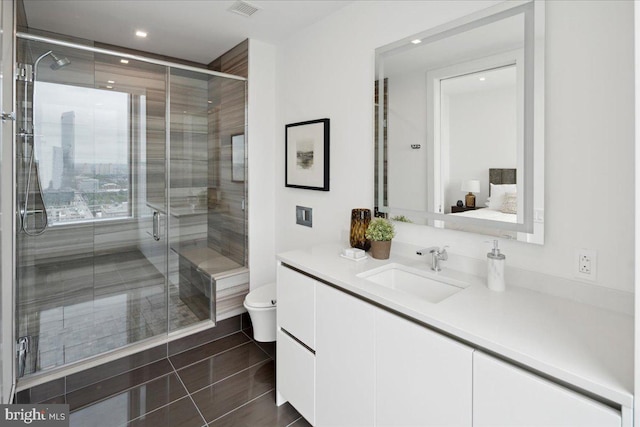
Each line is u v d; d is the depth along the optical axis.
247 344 2.72
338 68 2.32
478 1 1.56
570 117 1.29
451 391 1.11
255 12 2.36
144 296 2.56
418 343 1.20
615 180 1.19
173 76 2.59
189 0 2.20
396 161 1.95
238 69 2.99
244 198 2.96
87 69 2.23
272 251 3.10
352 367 1.48
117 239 2.44
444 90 1.69
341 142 2.32
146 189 2.55
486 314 1.18
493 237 1.55
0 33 1.42
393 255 1.96
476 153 1.58
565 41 1.29
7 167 1.72
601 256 1.24
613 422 0.79
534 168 1.38
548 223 1.37
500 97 1.48
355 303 1.45
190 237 2.78
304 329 1.75
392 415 1.31
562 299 1.32
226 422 1.86
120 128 2.40
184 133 2.68
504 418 0.98
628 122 1.16
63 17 2.43
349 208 2.29
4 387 1.66
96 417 1.89
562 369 0.86
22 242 2.04
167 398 2.05
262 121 2.96
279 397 1.99
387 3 1.98
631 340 1.00
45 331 2.14
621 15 1.16
